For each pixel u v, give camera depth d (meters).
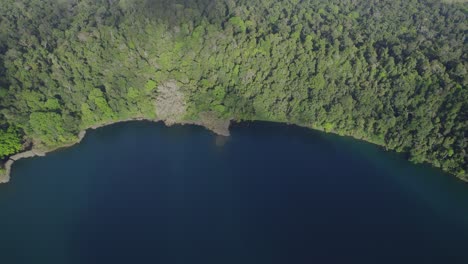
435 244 172.00
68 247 162.50
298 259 162.12
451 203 193.62
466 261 165.50
